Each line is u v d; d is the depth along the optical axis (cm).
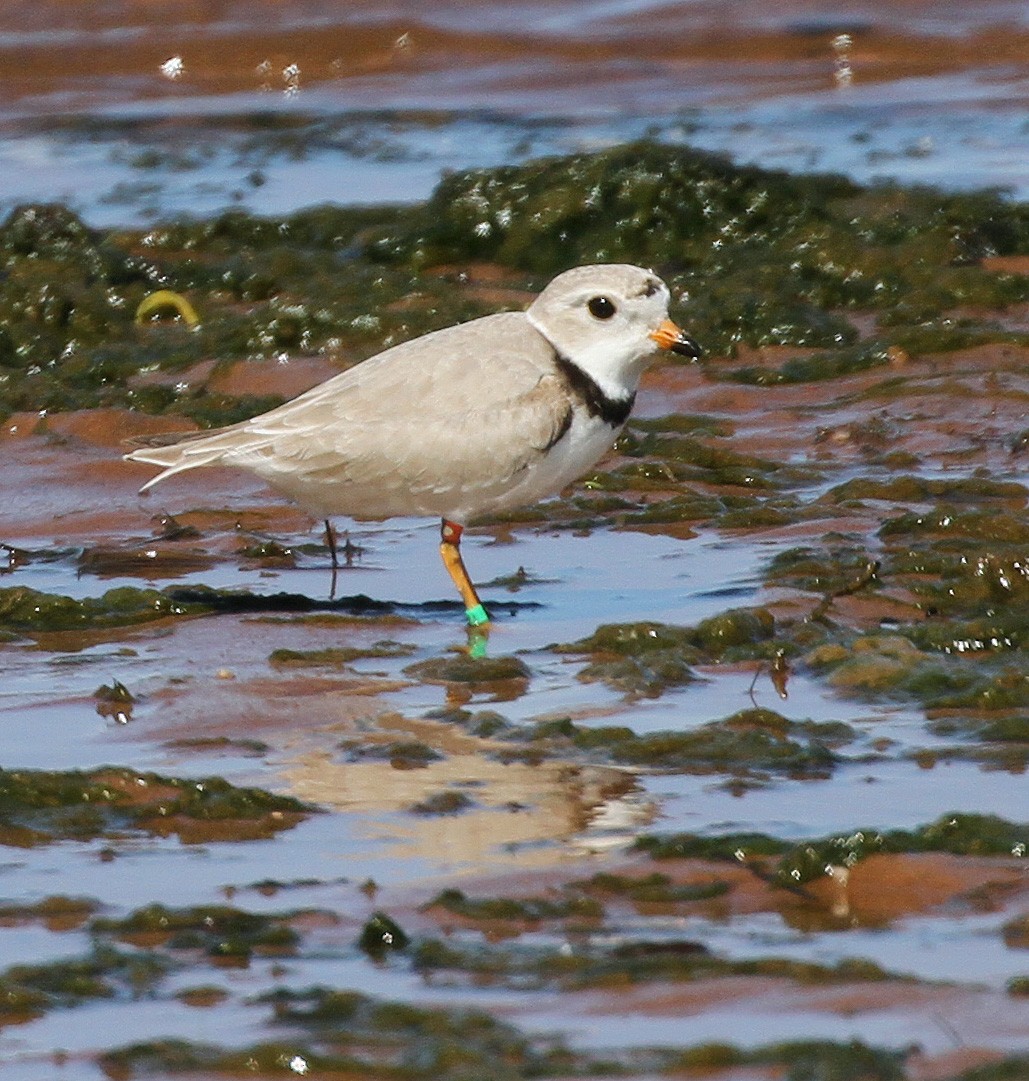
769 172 2331
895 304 2067
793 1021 712
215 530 1486
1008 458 1595
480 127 2983
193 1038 721
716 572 1349
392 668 1176
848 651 1146
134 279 2231
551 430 1235
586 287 1246
